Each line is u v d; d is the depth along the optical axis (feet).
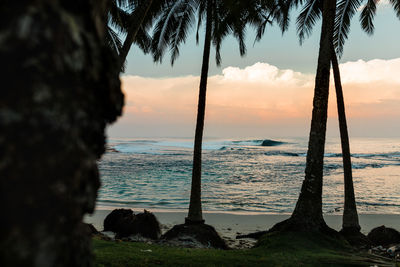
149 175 109.19
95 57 3.56
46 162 2.85
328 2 32.71
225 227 46.85
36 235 2.74
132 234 36.63
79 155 3.14
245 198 73.10
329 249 27.78
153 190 81.15
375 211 60.54
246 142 410.52
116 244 26.00
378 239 35.88
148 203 65.00
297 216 31.50
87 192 3.52
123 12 45.96
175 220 50.01
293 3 42.42
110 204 63.05
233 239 40.32
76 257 3.17
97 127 3.82
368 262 23.45
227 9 35.96
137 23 26.45
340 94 38.68
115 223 39.11
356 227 36.58
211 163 156.87
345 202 37.42
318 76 32.55
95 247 24.09
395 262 25.05
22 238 2.68
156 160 169.37
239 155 214.28
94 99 3.60
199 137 37.14
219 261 21.65
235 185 92.22
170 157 191.42
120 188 83.66
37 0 3.00
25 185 2.74
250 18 39.27
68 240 3.03
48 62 2.92
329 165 151.33
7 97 2.76
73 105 3.13
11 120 2.74
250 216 53.88
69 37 3.11
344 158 37.93
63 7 3.20
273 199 72.13
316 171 31.78
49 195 2.84
